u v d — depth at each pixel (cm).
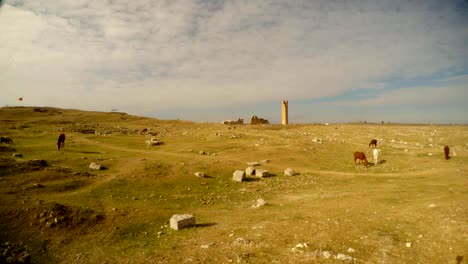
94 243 1444
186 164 3328
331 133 7544
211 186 2703
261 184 2830
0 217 1559
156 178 2761
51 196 2017
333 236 1330
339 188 2633
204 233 1497
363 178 3089
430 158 3934
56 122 9631
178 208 2027
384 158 4216
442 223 1438
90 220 1648
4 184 2102
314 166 3809
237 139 6241
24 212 1620
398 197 2091
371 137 6531
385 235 1334
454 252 1145
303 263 1072
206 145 5225
